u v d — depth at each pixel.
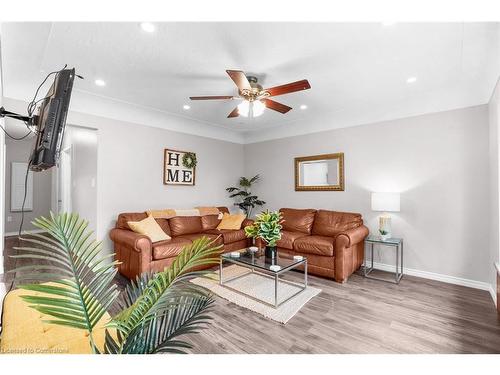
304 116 4.20
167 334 0.93
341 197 4.10
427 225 3.29
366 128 3.85
